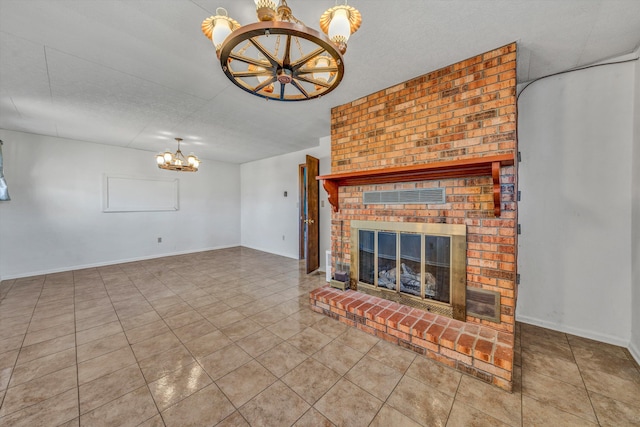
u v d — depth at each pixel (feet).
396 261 8.14
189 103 9.21
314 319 8.45
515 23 5.31
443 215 7.19
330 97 8.81
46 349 6.79
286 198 18.60
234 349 6.79
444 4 4.77
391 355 6.46
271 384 5.50
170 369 5.99
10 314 8.88
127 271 14.48
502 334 6.18
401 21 5.22
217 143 15.30
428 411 4.79
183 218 19.36
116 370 5.96
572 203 7.34
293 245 18.15
